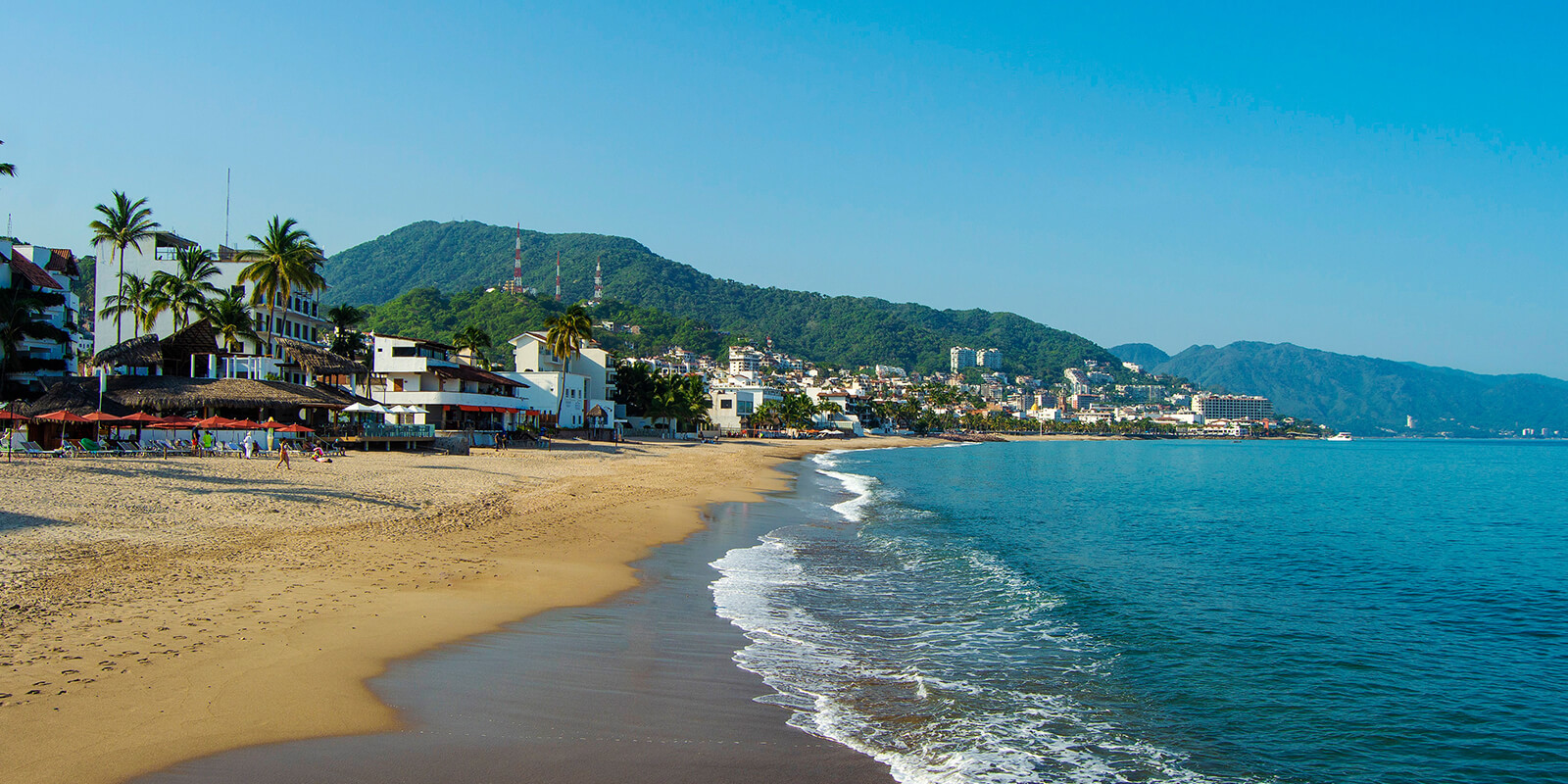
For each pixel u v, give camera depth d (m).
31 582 15.66
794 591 21.81
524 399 93.88
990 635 18.30
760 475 67.19
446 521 28.06
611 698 12.32
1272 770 11.95
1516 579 28.69
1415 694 15.81
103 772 8.69
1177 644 18.44
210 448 46.12
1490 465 144.00
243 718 10.32
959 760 11.15
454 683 12.30
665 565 24.16
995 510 47.72
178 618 14.16
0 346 58.38
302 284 71.56
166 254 84.94
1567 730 14.16
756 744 11.06
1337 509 54.25
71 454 42.19
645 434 129.00
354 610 15.75
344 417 63.41
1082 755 11.88
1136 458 155.00
